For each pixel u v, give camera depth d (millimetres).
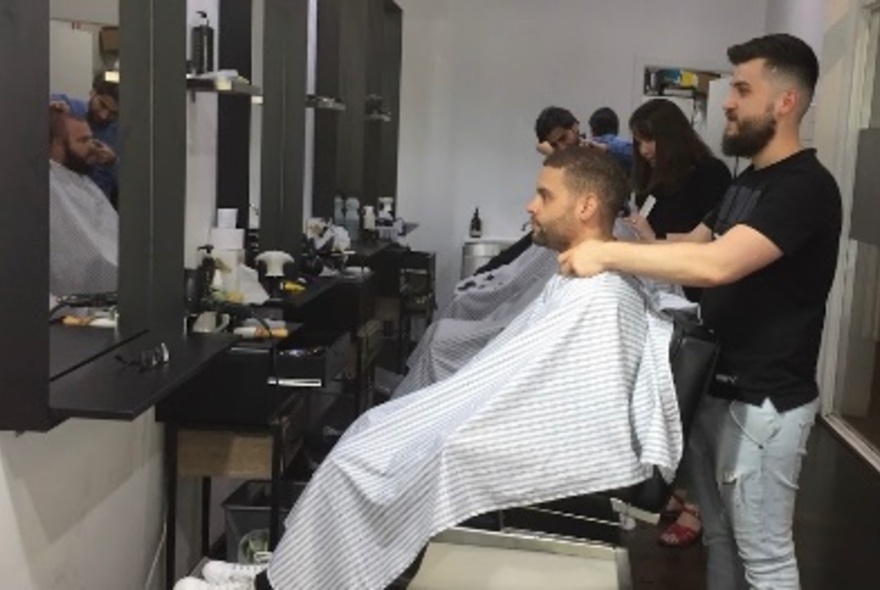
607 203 1865
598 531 2025
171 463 2365
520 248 4250
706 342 1819
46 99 1434
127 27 1968
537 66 6137
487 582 1885
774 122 1897
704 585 2902
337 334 2914
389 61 5625
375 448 1819
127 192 2004
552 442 1741
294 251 3312
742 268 1776
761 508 1954
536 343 1782
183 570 2621
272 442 2332
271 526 2340
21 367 1497
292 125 3273
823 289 1911
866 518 3475
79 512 1973
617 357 1756
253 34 3139
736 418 1935
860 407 4730
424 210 6254
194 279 2314
